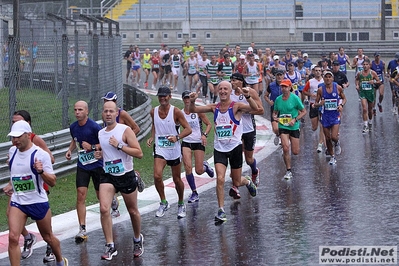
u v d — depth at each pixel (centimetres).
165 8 9069
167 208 1992
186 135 1928
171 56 6044
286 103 2455
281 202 2105
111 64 3588
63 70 2744
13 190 1405
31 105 3312
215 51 8306
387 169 2597
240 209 2033
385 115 4262
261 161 2872
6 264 1559
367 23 8544
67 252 1641
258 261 1511
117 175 1548
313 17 8856
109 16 9044
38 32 4622
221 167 1892
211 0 9212
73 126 1766
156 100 5128
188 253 1598
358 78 3597
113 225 1892
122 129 1541
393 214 1902
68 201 2173
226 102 1898
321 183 2380
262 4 9075
